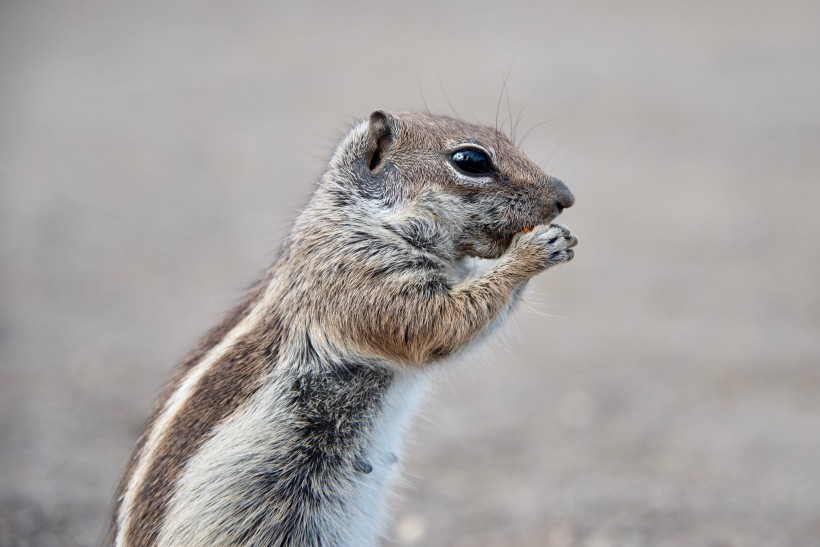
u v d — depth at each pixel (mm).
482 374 15992
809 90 33812
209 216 23656
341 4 46781
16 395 13906
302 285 7773
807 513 10859
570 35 40844
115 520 7797
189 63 37031
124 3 47281
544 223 7941
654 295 19469
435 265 7918
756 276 20422
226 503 7266
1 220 22812
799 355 16438
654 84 34406
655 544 10297
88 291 18812
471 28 41938
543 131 29156
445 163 7926
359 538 7922
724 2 46406
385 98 31609
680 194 25453
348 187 8031
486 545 10445
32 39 40375
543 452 13016
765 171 27172
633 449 13031
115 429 13125
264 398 7484
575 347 17047
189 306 18219
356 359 7742
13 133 29781
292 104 31891
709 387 15219
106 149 28500
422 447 13219
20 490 10945
